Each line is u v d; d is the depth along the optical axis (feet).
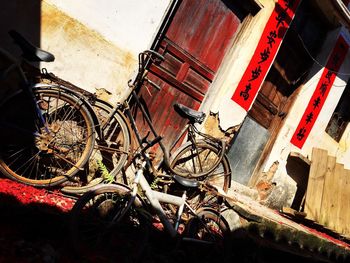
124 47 13.32
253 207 17.56
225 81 17.28
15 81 10.88
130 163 12.80
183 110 14.70
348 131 27.32
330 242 18.13
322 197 21.93
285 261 16.42
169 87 15.97
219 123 17.81
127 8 12.98
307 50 21.40
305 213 20.39
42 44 11.57
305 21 20.95
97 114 12.61
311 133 23.41
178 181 12.51
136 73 13.82
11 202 9.50
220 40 17.03
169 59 15.52
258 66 18.12
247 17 17.53
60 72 12.16
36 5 11.21
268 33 17.84
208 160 17.76
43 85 10.78
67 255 9.09
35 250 8.40
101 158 13.50
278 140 21.74
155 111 15.83
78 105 11.48
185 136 17.30
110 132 13.16
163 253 11.59
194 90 16.96
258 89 18.78
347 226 22.71
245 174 21.68
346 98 26.53
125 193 10.25
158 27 14.03
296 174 23.21
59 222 9.74
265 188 21.77
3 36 10.86
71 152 12.05
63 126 11.91
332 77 22.79
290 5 18.26
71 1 11.80
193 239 12.42
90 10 12.22
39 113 10.69
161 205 12.05
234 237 14.46
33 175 11.97
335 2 19.06
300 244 16.70
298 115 22.16
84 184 12.98
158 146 16.43
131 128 13.02
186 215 12.93
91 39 12.46
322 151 22.98
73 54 12.23
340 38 21.83
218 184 19.58
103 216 10.25
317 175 22.08
